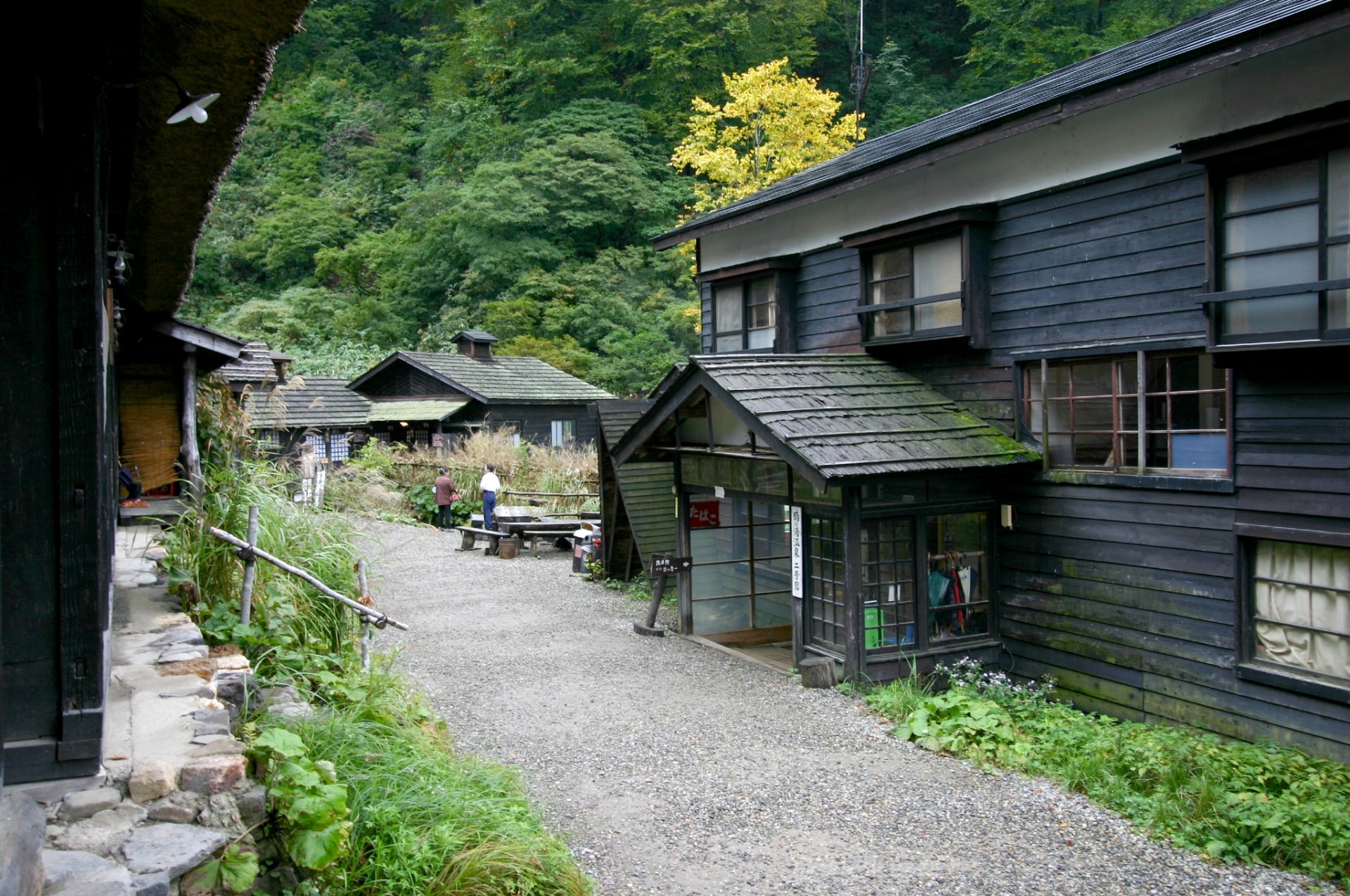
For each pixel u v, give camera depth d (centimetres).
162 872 259
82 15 288
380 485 2022
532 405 2592
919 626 846
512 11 4025
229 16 348
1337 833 506
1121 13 2545
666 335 3297
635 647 970
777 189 1200
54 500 289
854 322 1053
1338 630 627
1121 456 774
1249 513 671
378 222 4231
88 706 290
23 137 285
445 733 621
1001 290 872
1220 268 662
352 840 373
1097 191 780
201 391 932
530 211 3525
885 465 771
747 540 1085
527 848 401
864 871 481
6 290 285
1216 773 594
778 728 709
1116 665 774
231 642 518
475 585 1309
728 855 497
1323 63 623
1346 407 610
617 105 3809
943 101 3159
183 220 575
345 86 4725
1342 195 595
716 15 3391
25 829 218
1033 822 545
